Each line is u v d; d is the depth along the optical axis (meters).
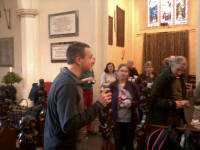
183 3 7.64
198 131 1.98
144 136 2.31
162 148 1.99
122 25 6.86
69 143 1.46
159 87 2.45
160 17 7.98
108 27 5.52
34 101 3.76
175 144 1.95
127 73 2.84
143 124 2.34
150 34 8.00
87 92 4.29
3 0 6.55
